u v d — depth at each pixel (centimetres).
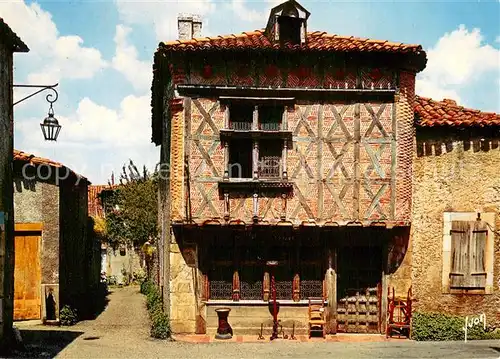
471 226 1246
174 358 1018
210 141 1200
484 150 1255
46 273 1450
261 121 1229
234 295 1248
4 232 1048
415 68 1249
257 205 1198
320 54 1210
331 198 1209
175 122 1201
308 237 1254
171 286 1230
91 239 2244
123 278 3086
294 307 1251
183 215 1186
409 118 1239
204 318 1235
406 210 1227
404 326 1216
